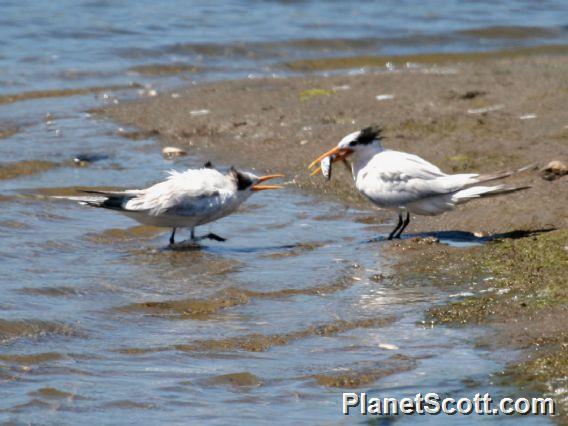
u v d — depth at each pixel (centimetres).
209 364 1066
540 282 1230
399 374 1030
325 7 3322
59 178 1806
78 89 2467
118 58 2722
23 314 1188
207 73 2652
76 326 1164
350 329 1154
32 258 1410
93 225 1577
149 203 1456
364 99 2247
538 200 1553
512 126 1959
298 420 945
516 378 998
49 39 2842
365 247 1452
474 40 3025
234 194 1491
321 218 1625
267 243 1496
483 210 1554
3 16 3008
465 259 1345
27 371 1045
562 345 1048
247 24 3070
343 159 1521
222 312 1217
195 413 958
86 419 942
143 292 1282
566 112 2025
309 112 2177
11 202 1656
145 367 1059
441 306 1198
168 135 2105
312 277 1328
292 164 1892
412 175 1452
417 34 3031
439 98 2206
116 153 1978
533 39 3047
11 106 2311
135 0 3262
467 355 1061
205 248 1473
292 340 1128
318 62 2792
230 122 2152
